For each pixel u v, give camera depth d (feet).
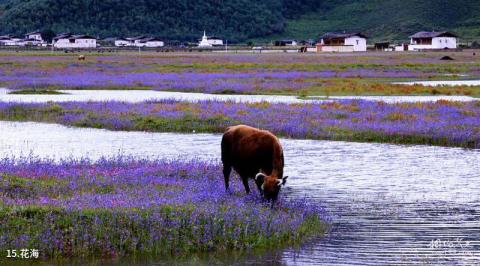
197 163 167.22
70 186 131.34
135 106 307.78
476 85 483.92
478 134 226.79
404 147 215.92
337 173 168.14
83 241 100.73
